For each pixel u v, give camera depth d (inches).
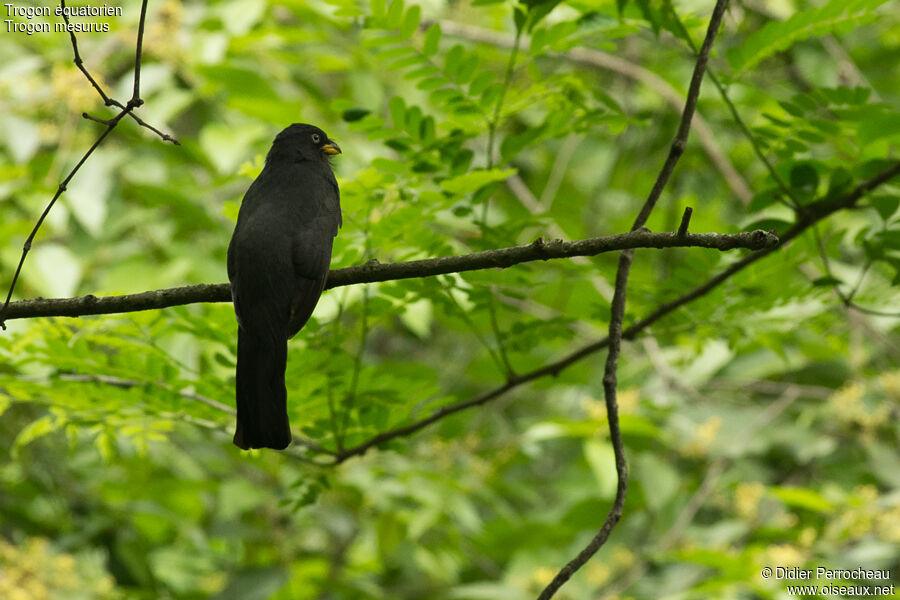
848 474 494.0
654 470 442.3
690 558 373.7
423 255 332.5
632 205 650.2
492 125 323.3
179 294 271.0
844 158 358.3
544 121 336.5
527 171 636.1
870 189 326.6
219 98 510.3
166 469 485.4
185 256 430.0
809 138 324.2
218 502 480.7
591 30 330.0
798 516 452.8
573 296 490.6
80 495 490.3
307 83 534.9
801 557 391.5
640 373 560.1
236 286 272.5
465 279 316.5
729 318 352.8
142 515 499.2
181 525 482.3
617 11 335.6
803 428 475.5
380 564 511.8
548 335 338.6
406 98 526.0
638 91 641.0
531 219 317.4
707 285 328.2
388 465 437.7
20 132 426.6
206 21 483.8
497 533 485.4
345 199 316.8
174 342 378.9
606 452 441.7
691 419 488.7
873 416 453.1
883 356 520.7
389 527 469.7
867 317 464.1
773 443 474.0
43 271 400.5
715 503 470.9
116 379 317.1
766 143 331.0
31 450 480.4
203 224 465.1
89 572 455.5
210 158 472.4
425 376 430.3
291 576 463.8
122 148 474.9
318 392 321.1
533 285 319.0
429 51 313.7
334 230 292.8
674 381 474.9
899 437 466.6
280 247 274.8
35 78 449.7
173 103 466.6
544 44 327.9
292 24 604.1
